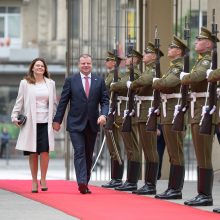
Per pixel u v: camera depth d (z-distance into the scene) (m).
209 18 36.84
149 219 21.42
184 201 26.11
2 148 79.50
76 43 69.56
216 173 36.84
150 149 28.58
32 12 92.06
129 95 29.33
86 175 28.48
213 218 21.66
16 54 90.31
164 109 26.53
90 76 28.84
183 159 26.89
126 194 28.59
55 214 22.59
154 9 36.78
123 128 29.66
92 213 22.75
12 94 89.25
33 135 29.02
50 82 29.38
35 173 29.38
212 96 23.50
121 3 48.97
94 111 28.66
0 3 91.62
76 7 71.62
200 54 24.36
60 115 28.95
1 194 28.52
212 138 24.69
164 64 36.53
